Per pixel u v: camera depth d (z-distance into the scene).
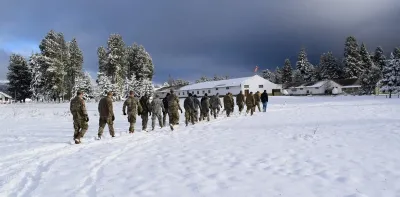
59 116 28.11
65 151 9.68
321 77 111.75
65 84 72.44
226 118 19.98
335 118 16.83
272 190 5.23
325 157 7.39
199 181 5.88
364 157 7.22
